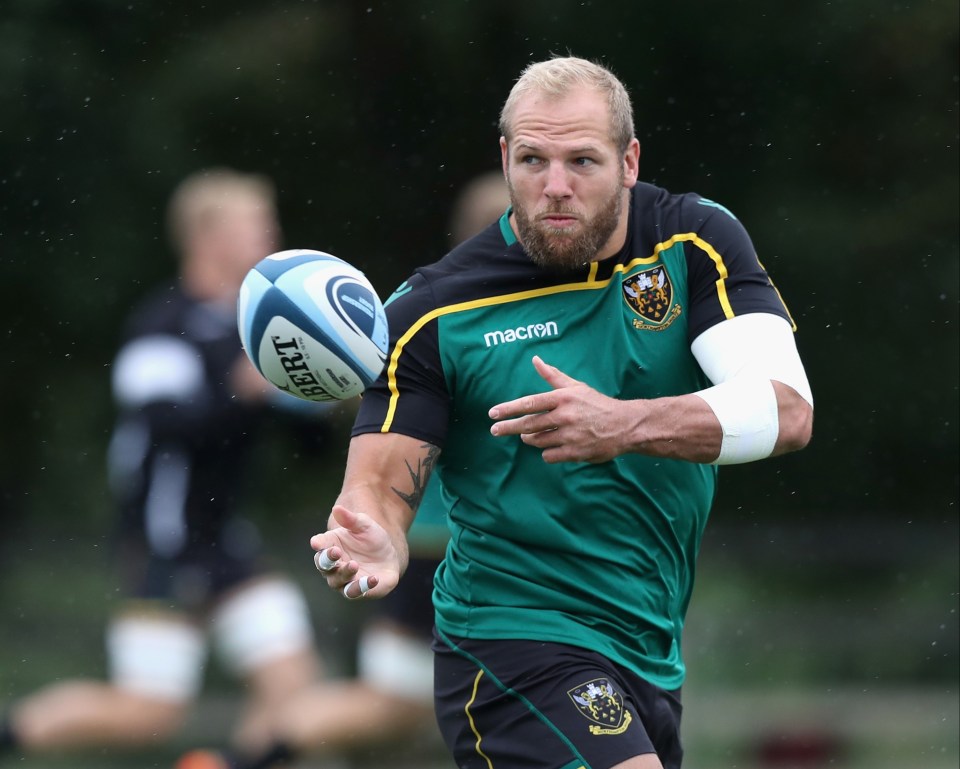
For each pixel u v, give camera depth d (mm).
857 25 58094
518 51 59656
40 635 44688
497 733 16297
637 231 16406
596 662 16188
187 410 27594
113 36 58062
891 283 59688
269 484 57438
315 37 59031
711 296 16219
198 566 27781
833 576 48219
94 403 59125
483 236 16812
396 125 60656
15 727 27781
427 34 59156
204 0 58844
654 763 15445
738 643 40875
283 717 27781
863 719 34312
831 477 61344
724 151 59812
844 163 60031
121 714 27750
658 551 16594
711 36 58125
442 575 17453
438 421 16359
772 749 33000
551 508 16219
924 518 61281
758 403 15234
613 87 15852
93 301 59062
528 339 16172
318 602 40656
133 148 58094
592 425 14562
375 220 61344
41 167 58094
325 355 15500
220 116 58656
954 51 59094
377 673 27609
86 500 57781
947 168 59688
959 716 34625
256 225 28734
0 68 56812
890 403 60719
